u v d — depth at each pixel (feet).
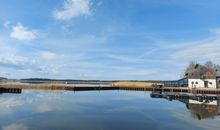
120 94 244.83
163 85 304.50
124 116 101.50
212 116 103.50
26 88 297.12
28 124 81.25
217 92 228.84
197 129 78.18
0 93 222.28
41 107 124.26
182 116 103.14
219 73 259.60
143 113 111.45
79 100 167.84
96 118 95.14
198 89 238.89
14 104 133.80
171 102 165.07
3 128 74.95
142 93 266.98
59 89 298.76
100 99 180.14
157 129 77.25
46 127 77.20
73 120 89.71
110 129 75.87
